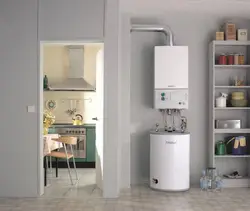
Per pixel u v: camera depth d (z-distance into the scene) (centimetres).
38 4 369
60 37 369
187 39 430
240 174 431
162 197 370
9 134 371
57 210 325
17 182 371
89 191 397
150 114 430
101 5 369
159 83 404
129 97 414
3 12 368
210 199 362
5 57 369
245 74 429
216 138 430
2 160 371
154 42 429
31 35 369
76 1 369
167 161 390
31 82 370
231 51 429
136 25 413
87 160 549
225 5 390
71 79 579
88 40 370
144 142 430
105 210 325
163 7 397
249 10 408
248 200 358
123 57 411
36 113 370
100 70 404
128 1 378
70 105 589
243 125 431
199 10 410
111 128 370
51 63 590
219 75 429
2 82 370
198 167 432
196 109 432
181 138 390
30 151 371
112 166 369
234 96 416
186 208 331
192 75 431
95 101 589
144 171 431
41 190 378
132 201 355
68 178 470
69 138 424
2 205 340
